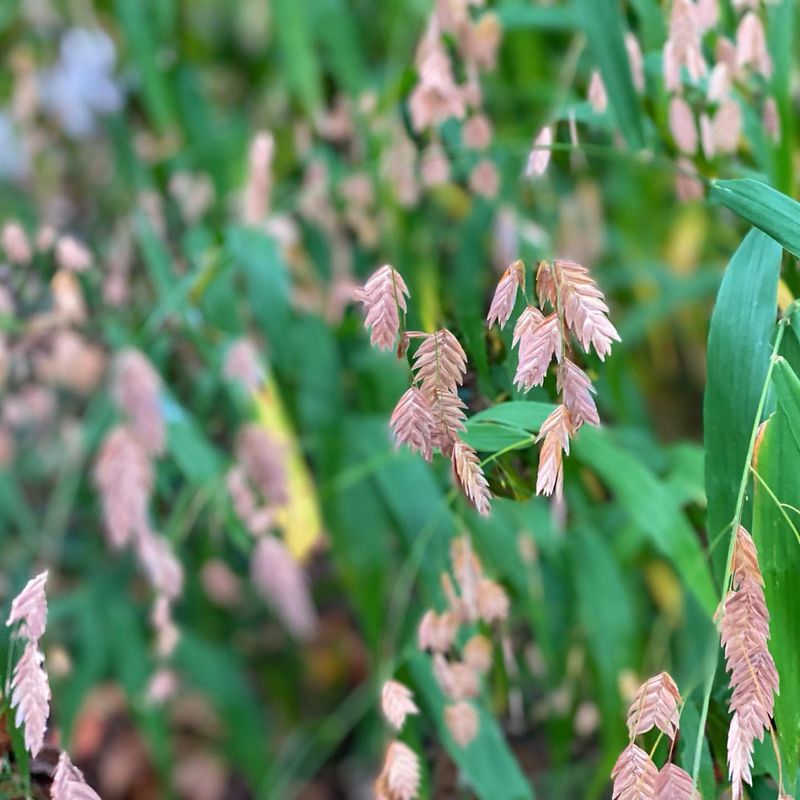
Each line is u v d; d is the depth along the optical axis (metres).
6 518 1.33
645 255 1.45
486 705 0.91
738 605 0.72
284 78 1.47
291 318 1.15
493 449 0.79
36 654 0.74
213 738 1.42
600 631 0.99
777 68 0.91
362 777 1.30
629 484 0.92
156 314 1.13
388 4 1.52
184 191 1.40
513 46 1.35
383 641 1.09
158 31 1.37
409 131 1.09
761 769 0.80
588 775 1.06
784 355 0.77
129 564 1.34
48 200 1.40
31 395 1.25
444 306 0.95
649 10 0.94
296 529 1.08
